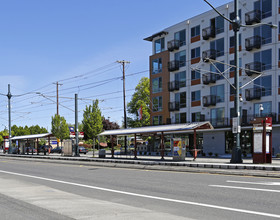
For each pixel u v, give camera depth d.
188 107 46.19
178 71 47.88
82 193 9.80
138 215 6.46
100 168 20.27
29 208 7.46
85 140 81.75
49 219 6.30
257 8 37.97
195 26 45.50
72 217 6.38
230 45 40.97
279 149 34.94
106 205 7.61
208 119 43.31
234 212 6.72
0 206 7.81
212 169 16.94
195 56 45.41
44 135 43.62
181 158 25.66
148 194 9.36
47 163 27.31
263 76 37.03
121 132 31.42
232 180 12.06
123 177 14.22
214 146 42.03
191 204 7.68
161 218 6.18
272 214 6.45
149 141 56.22
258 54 37.69
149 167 19.72
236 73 20.97
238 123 20.61
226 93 41.34
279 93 35.53
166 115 49.56
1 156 48.00
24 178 14.59
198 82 44.94
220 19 42.28
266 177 13.07
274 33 36.22
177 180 12.53
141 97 65.31
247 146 38.34
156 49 51.91
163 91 50.16
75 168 20.53
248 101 38.50
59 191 10.13
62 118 72.56
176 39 48.19
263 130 19.19
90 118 68.06
